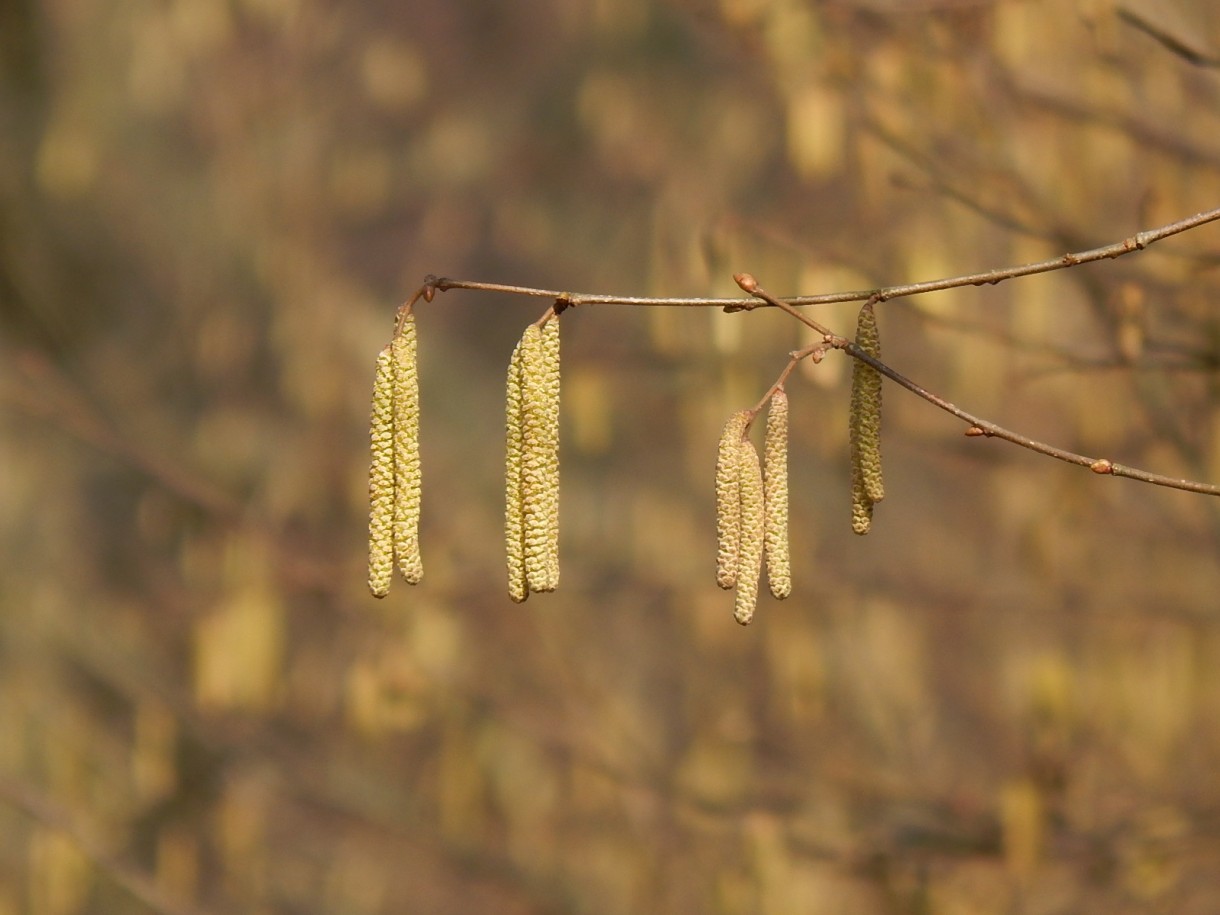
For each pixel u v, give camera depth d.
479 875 1.82
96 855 1.57
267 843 1.96
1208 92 1.35
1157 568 1.57
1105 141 1.36
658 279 1.51
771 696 1.85
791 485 2.14
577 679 1.88
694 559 2.04
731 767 1.64
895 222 1.41
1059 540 1.56
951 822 1.53
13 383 1.90
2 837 1.72
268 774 1.81
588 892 1.78
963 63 1.36
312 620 1.99
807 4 1.37
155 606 2.01
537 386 1.15
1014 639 1.81
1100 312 1.34
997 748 1.78
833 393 1.60
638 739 1.88
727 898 1.48
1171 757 1.53
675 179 2.09
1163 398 1.36
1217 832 1.39
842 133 1.37
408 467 1.16
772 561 1.17
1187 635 1.51
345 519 2.10
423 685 1.66
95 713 1.88
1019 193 1.35
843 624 1.86
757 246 1.39
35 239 2.06
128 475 2.06
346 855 1.97
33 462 2.06
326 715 1.97
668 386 1.67
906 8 1.35
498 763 1.87
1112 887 1.40
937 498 2.06
